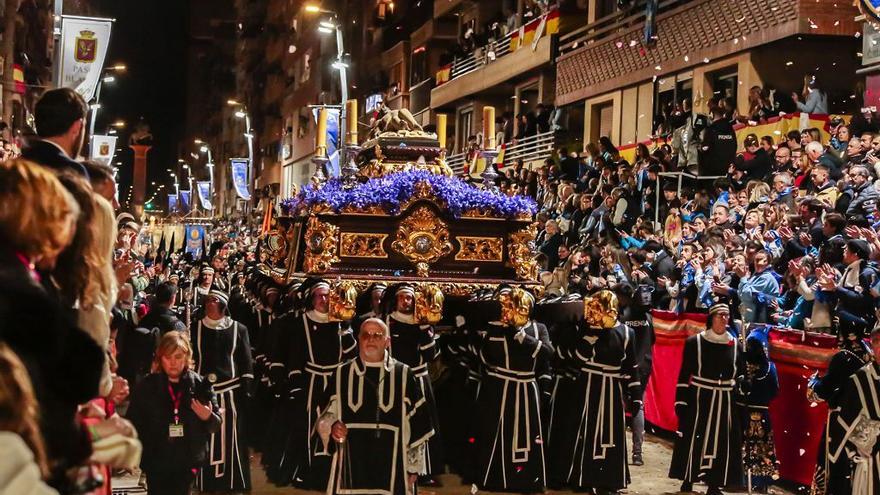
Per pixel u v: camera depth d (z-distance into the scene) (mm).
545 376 10211
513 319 9875
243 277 18219
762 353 10234
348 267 11133
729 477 10047
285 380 10461
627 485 10297
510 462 10000
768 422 10352
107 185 5676
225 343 9891
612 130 27891
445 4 43281
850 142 14242
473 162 26141
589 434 10180
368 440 7688
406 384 7793
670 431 13422
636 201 18219
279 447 10594
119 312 10219
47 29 56125
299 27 67188
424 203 11141
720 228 14086
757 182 15195
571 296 10828
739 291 11719
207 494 9828
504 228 11484
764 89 20266
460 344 11703
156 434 7598
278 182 75812
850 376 8141
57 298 3725
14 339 3107
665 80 25172
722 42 22266
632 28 26531
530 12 34406
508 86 35875
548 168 24016
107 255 4246
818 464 8742
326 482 10000
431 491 10141
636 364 10383
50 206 3334
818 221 12328
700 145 17094
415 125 12875
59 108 5047
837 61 21344
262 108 82312
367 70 53875
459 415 11805
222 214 96312
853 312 9367
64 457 3238
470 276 11328
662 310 13367
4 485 2666
